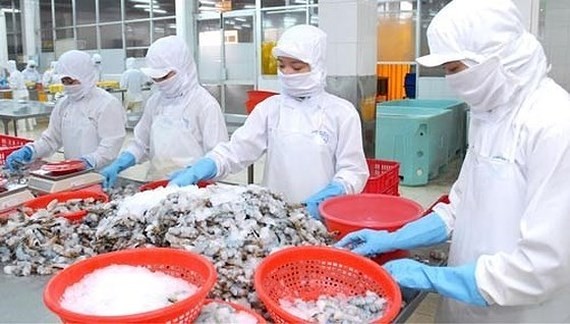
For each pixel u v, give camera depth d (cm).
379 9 738
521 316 123
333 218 148
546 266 103
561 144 104
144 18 980
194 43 887
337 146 206
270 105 219
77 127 277
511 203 116
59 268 133
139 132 262
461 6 112
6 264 138
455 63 114
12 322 111
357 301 106
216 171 202
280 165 212
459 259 131
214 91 880
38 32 1188
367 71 504
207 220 133
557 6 643
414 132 522
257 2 810
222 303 103
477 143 127
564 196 102
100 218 151
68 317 85
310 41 198
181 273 110
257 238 128
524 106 115
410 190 521
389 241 131
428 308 188
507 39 110
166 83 238
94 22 1063
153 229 133
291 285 116
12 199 167
